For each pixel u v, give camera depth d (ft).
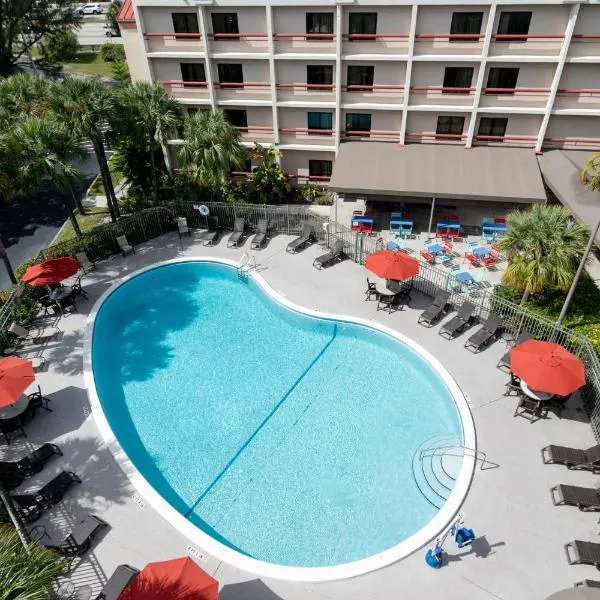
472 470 57.62
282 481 59.67
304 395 70.79
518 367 61.00
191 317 86.48
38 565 37.65
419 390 70.59
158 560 50.31
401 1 94.07
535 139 105.60
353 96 108.58
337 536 53.93
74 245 93.25
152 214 103.55
